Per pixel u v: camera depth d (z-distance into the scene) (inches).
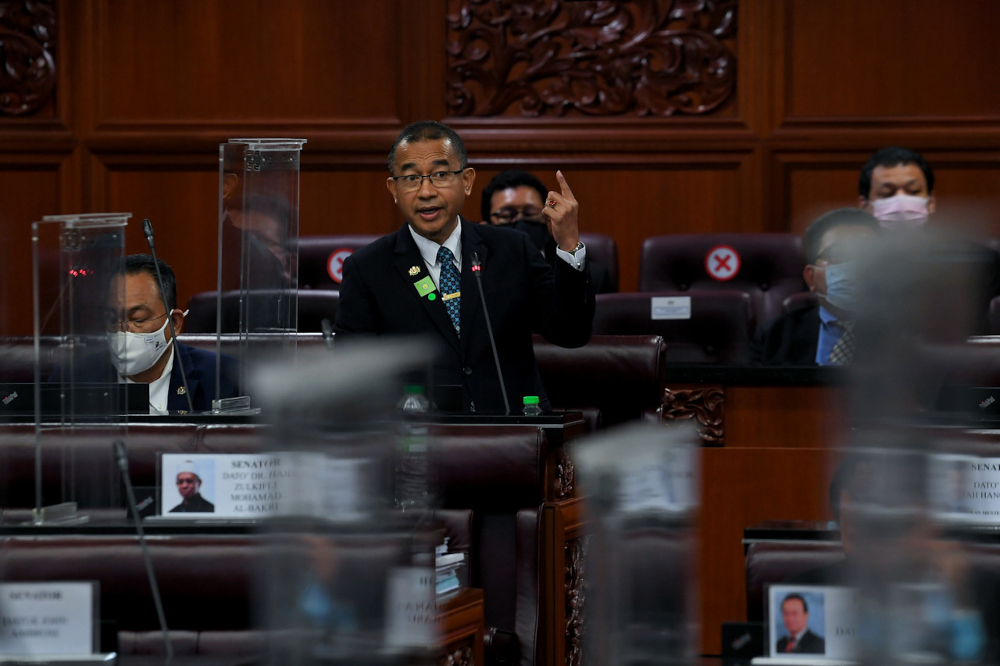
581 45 850.1
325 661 170.7
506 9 855.1
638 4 849.5
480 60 856.9
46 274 260.4
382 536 174.6
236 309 342.6
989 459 227.3
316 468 171.9
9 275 870.4
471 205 858.8
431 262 422.3
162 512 260.8
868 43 837.8
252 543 253.3
